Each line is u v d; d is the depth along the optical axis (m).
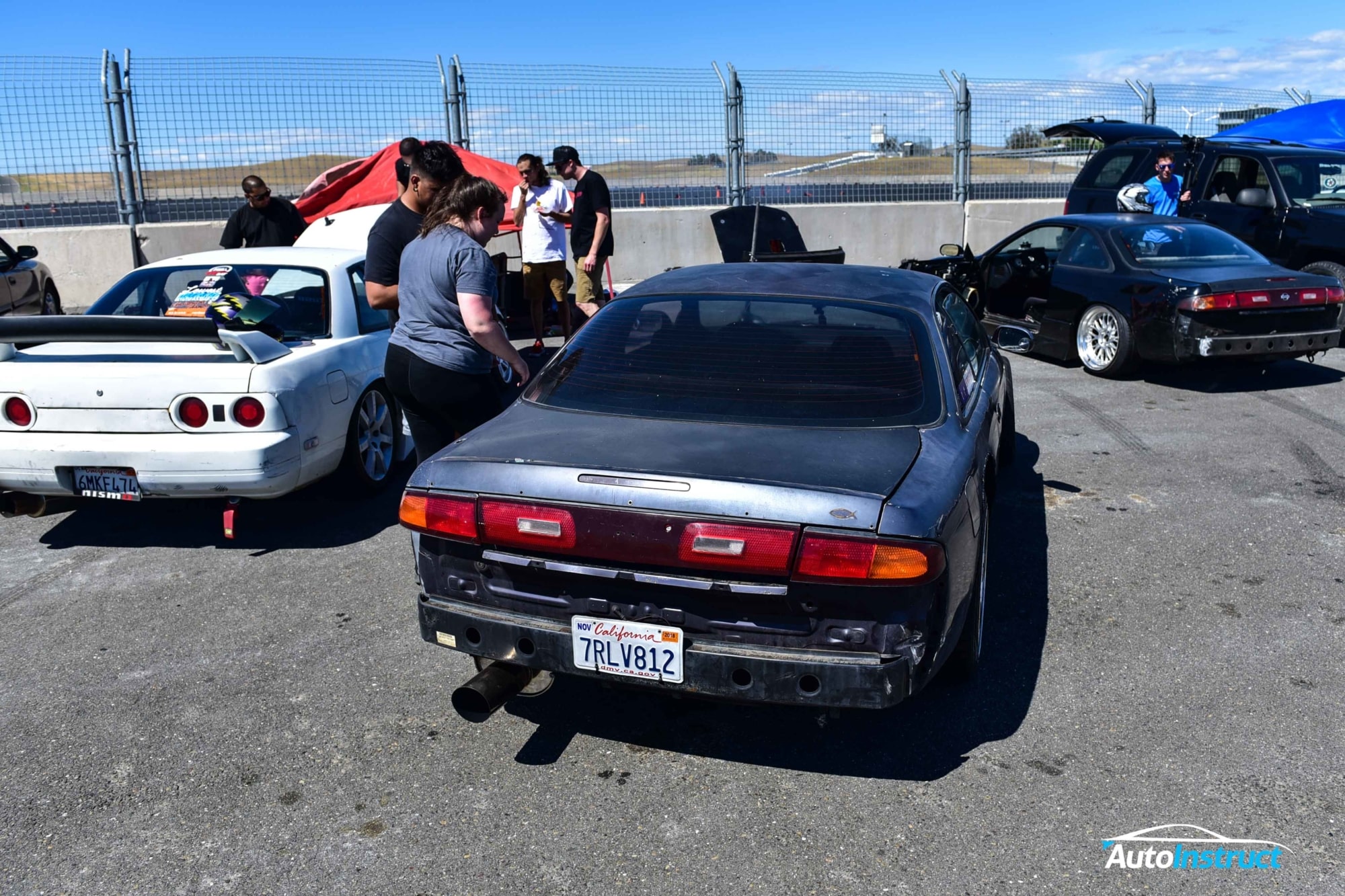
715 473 2.54
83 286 11.14
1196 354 7.05
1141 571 4.18
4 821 2.63
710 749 2.96
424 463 2.86
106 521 4.93
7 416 4.18
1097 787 2.73
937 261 9.18
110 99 10.79
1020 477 5.43
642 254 12.30
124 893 2.36
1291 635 3.59
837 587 2.43
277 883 2.39
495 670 2.82
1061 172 14.59
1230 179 9.66
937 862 2.44
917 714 3.12
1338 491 5.13
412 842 2.54
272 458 4.13
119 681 3.36
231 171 11.46
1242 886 2.33
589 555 2.55
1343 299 7.26
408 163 6.22
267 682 3.35
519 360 3.89
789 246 10.48
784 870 2.42
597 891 2.36
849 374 3.06
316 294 5.05
